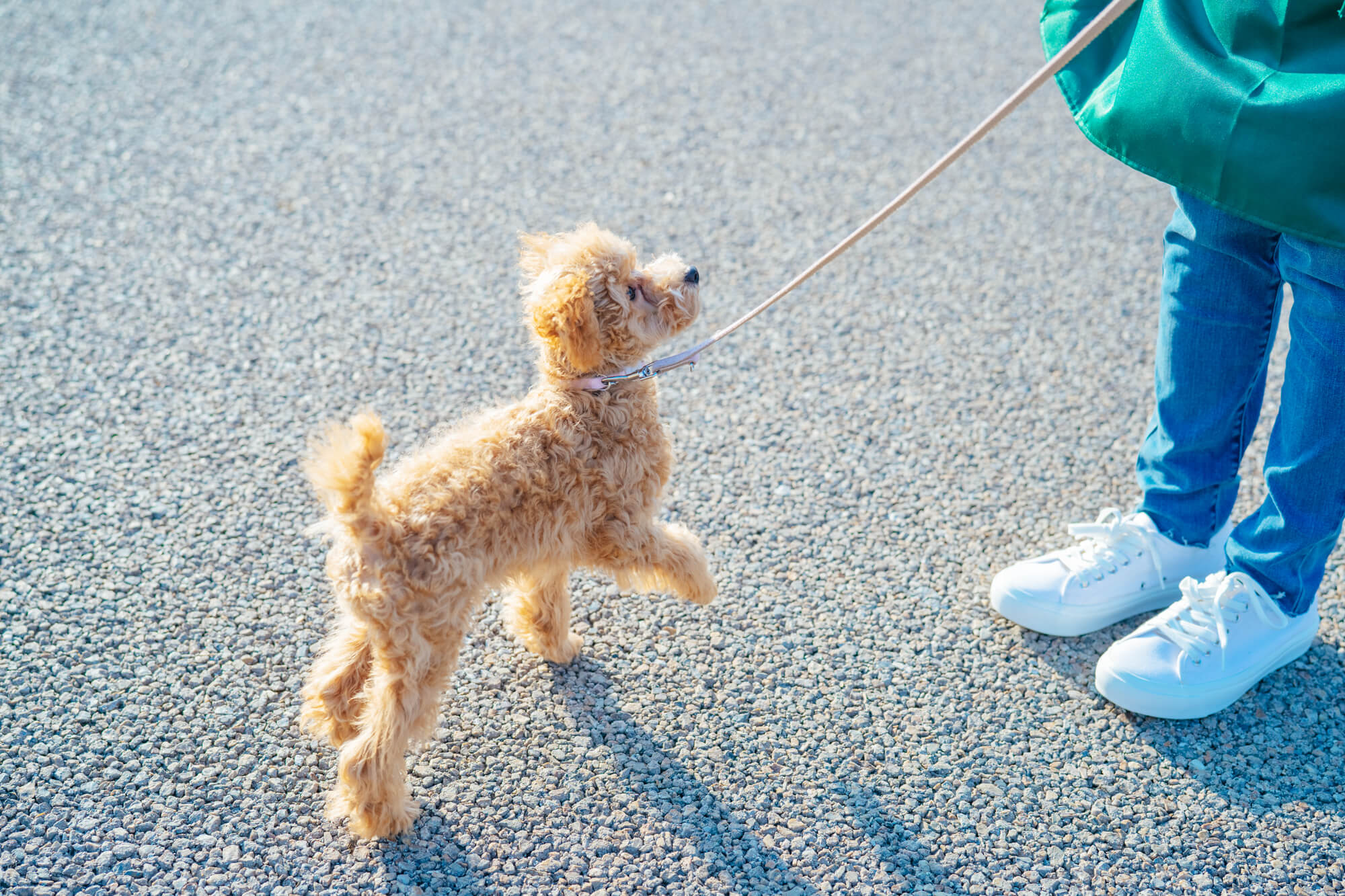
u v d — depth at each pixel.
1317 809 2.93
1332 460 2.87
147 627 3.36
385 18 7.68
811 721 3.18
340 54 7.16
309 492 3.93
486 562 2.69
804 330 4.96
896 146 6.44
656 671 3.34
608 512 2.97
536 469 2.77
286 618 3.43
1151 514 3.53
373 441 2.40
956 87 7.06
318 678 2.83
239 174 5.88
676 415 4.43
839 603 3.60
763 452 4.25
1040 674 3.37
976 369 4.75
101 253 5.19
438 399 4.41
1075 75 3.02
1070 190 6.12
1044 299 5.23
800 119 6.68
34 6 7.52
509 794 2.93
